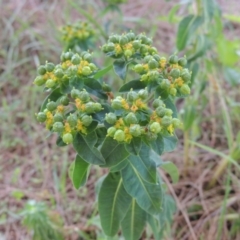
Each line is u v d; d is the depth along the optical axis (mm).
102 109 165
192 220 313
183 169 338
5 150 375
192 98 310
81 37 295
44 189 344
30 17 497
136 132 153
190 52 305
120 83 379
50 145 374
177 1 518
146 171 178
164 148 182
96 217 282
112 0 338
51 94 177
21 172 358
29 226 272
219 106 386
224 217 299
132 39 187
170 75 171
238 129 369
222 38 351
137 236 225
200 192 322
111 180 205
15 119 399
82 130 162
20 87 428
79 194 333
